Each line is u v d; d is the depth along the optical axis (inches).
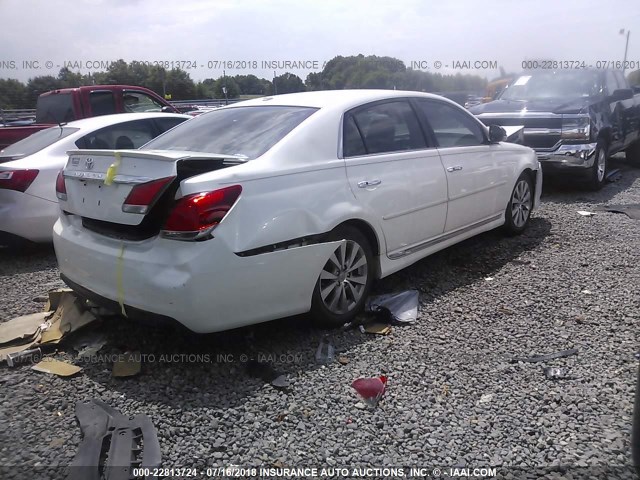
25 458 106.5
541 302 177.3
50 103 391.2
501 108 352.8
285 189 141.8
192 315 127.6
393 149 177.8
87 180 141.8
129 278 132.6
